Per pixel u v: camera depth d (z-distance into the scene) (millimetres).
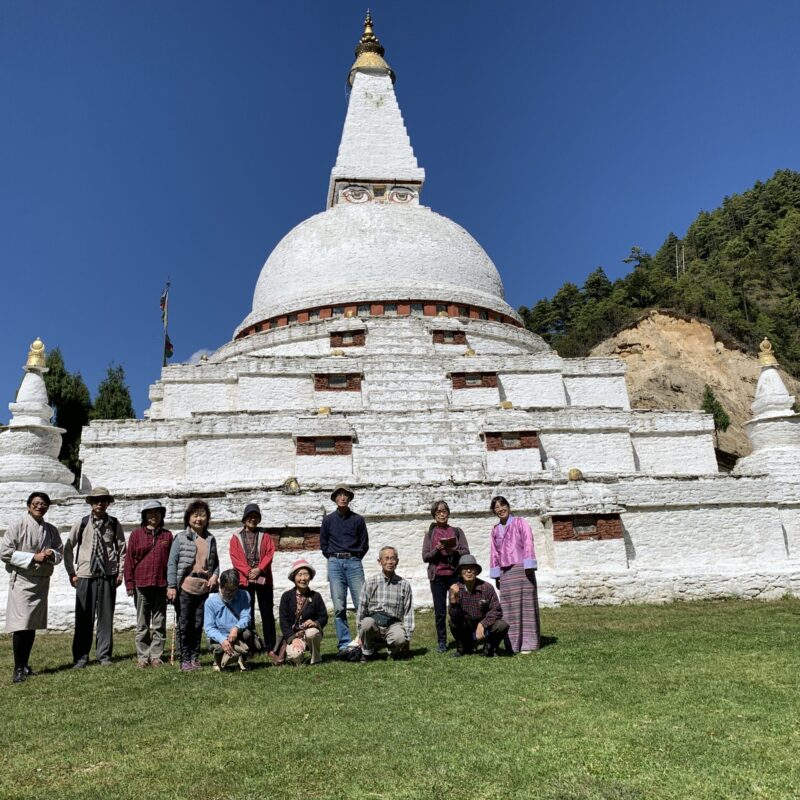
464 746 5410
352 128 33062
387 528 15430
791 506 17031
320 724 6113
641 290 59781
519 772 4852
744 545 16281
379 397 22359
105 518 10156
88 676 8719
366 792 4605
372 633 8961
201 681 8086
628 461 20812
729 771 4777
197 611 9094
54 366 37500
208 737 5879
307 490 15422
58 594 14133
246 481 19078
